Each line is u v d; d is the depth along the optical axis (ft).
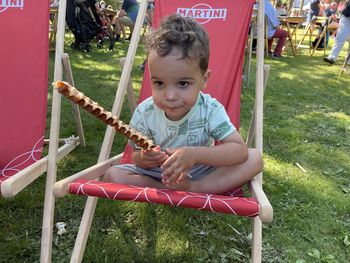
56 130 5.44
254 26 13.37
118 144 8.76
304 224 6.34
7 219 6.07
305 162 8.49
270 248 5.81
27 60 5.84
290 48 24.86
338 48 19.69
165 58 3.74
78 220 6.21
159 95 3.93
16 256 5.41
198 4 6.72
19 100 5.75
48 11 5.97
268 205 3.58
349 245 5.94
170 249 5.68
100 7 27.14
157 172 4.69
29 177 4.69
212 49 6.51
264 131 9.98
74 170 7.55
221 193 4.44
